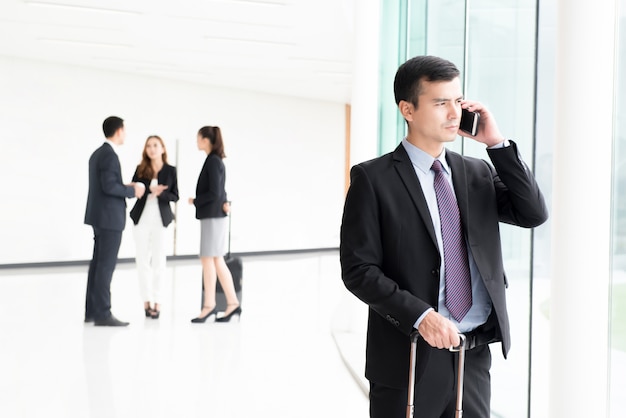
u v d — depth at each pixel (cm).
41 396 543
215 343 741
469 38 493
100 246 816
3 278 1240
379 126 742
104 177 802
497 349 438
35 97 1408
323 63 1360
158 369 630
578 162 318
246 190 1738
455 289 232
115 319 823
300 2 922
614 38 318
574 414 322
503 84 441
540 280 395
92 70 1483
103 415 500
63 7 996
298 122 1828
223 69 1463
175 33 1138
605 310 319
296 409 521
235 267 871
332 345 743
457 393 221
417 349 230
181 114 1622
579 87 317
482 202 238
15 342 727
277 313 941
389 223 232
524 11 419
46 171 1421
